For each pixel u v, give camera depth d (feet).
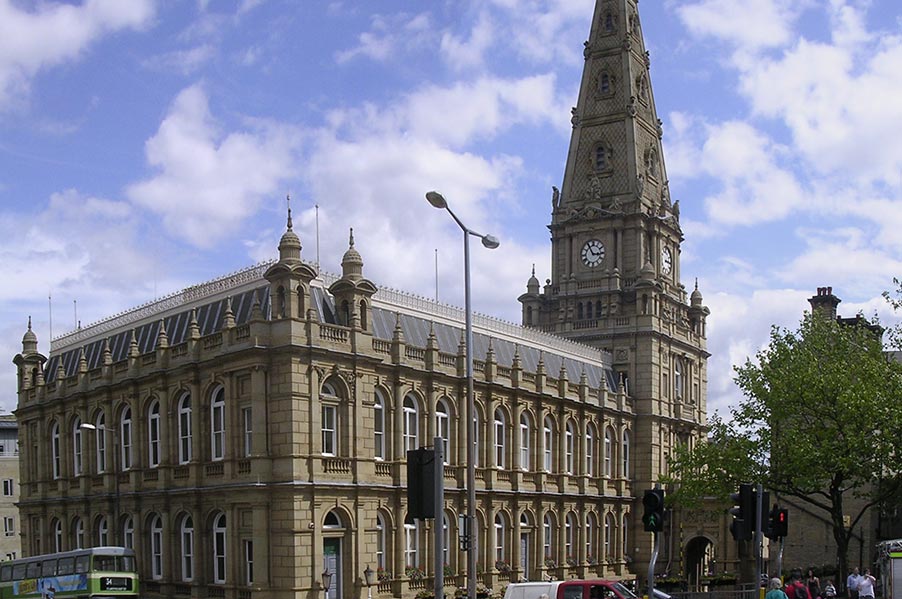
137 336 272.51
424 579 242.99
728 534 341.41
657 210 372.99
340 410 224.53
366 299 232.73
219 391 227.61
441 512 94.12
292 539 207.72
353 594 219.82
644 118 380.17
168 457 238.07
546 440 303.07
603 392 328.49
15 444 466.29
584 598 177.88
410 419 249.14
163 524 237.25
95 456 270.05
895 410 236.22
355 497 222.69
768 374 254.68
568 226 372.38
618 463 336.49
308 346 214.28
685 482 280.31
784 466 249.96
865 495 257.96
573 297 366.02
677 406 361.92
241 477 216.95
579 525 311.88
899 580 218.79
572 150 380.37
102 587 228.22
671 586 319.06
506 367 283.59
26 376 305.73
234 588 215.51
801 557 337.31
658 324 353.10
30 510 296.51
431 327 256.93
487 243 153.79
